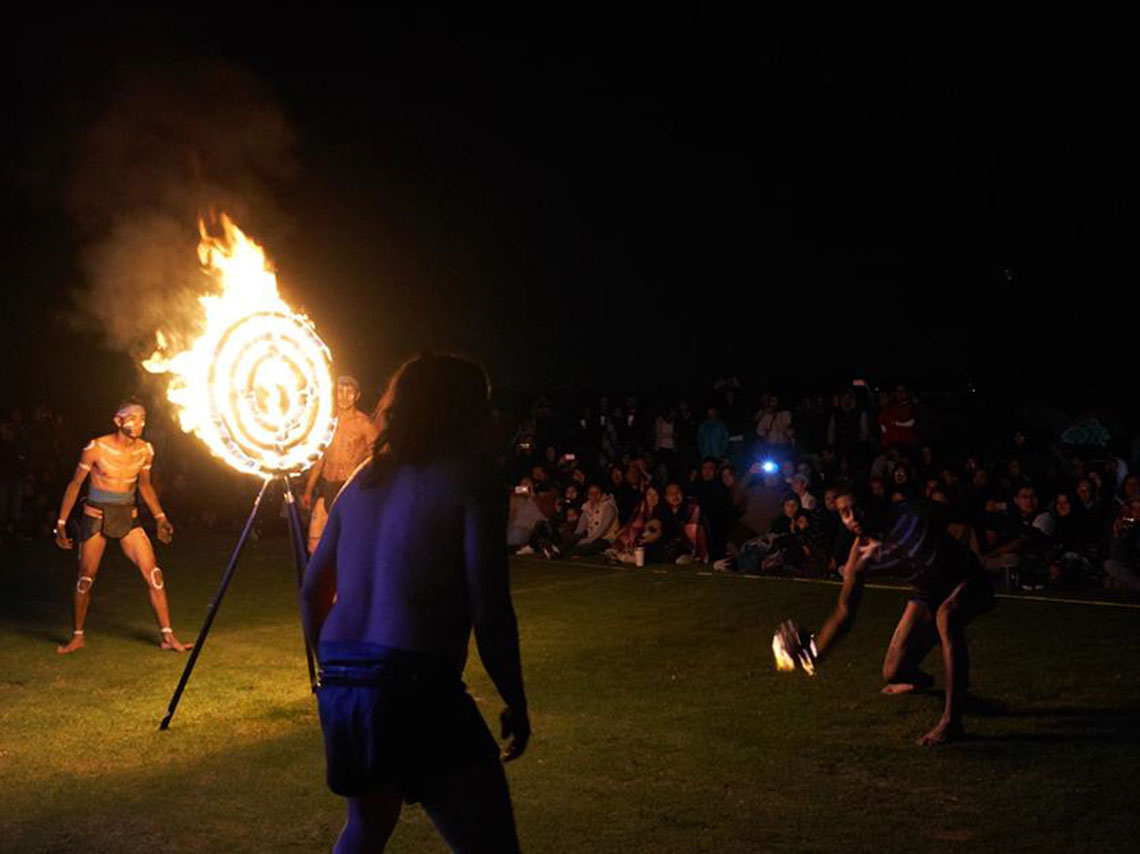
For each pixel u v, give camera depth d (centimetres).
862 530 619
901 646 700
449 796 339
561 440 1816
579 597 1111
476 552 339
